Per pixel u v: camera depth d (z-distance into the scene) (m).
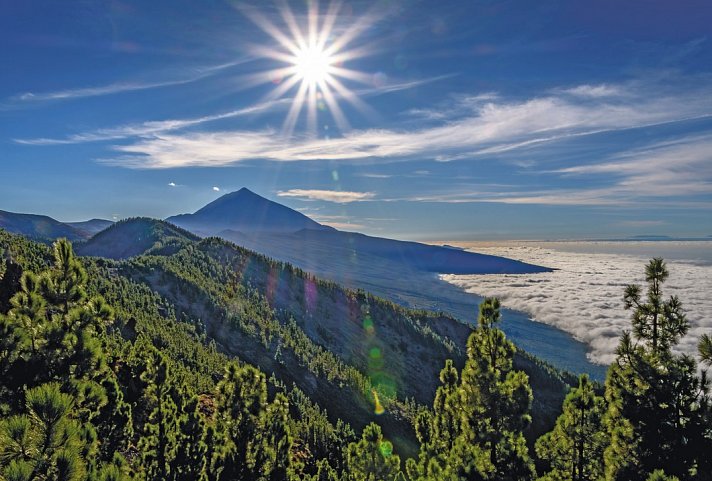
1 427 7.20
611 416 17.02
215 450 22.72
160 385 23.69
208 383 57.53
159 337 79.19
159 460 21.62
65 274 14.66
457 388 21.89
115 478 8.06
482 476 17.33
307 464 46.84
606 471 16.62
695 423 14.88
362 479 26.02
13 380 11.34
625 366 16.81
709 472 13.96
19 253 64.44
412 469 24.53
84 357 12.72
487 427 18.62
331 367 134.12
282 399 24.22
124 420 21.11
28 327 12.51
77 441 7.82
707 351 15.41
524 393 18.45
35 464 7.05
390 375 164.12
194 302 143.75
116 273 142.88
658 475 12.52
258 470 22.06
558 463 18.95
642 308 17.23
